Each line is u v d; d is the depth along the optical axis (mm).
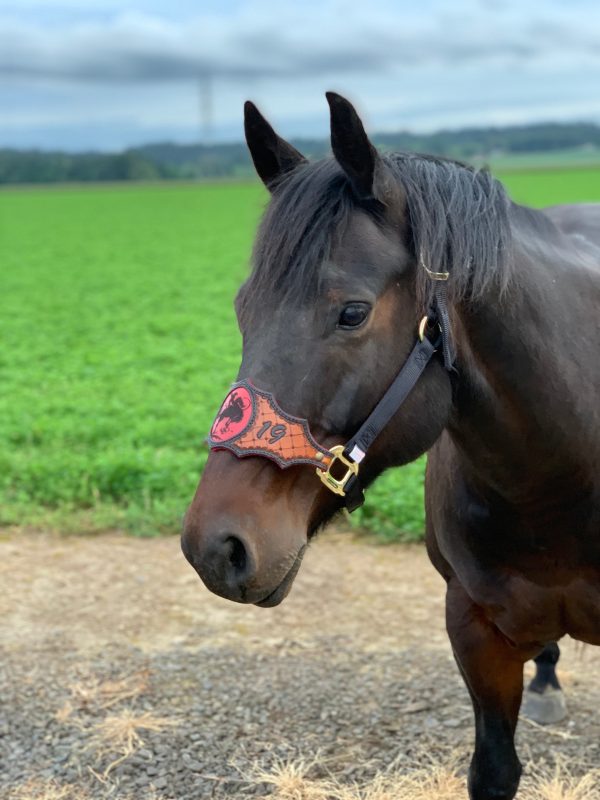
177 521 6223
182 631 4734
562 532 2488
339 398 2068
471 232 2141
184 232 38188
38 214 52656
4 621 4914
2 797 3410
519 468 2387
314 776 3459
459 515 2631
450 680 4125
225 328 14367
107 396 9742
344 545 5832
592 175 63469
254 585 2016
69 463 7125
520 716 3848
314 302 2043
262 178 2410
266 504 2051
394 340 2096
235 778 3471
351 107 2010
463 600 2771
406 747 3619
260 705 3969
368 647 4477
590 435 2404
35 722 3902
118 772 3535
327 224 2064
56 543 6066
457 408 2297
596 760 3518
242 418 2047
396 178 2137
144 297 18969
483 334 2242
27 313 16844
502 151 126688
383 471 2227
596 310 2543
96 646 4590
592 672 4195
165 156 133500
